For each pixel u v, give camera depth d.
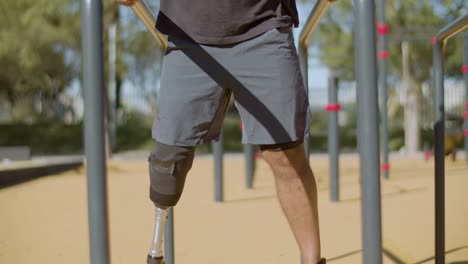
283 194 1.66
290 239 3.13
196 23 1.50
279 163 1.61
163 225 1.62
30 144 16.17
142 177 7.04
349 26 11.77
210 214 4.04
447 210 3.97
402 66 13.05
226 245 3.01
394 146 15.43
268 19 1.50
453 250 2.72
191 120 1.52
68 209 4.31
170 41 1.54
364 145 1.23
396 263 2.51
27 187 5.86
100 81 1.17
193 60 1.51
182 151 1.53
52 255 2.82
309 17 1.97
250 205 4.47
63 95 19.53
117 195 5.15
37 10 9.35
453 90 13.38
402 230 3.32
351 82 13.94
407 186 5.67
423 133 14.76
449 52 11.88
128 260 2.71
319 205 4.43
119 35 11.07
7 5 9.45
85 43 1.16
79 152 15.03
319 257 1.67
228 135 16.70
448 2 10.68
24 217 3.96
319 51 11.78
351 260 2.62
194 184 6.07
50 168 7.77
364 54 1.22
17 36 9.81
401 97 14.94
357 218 3.78
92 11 1.16
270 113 1.52
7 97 19.77
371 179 1.22
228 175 7.23
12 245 3.05
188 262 2.67
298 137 1.54
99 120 1.17
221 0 1.47
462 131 8.02
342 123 14.32
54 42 10.34
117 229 3.50
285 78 1.51
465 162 8.42
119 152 14.48
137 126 16.95
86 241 3.15
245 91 1.53
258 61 1.50
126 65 12.12
